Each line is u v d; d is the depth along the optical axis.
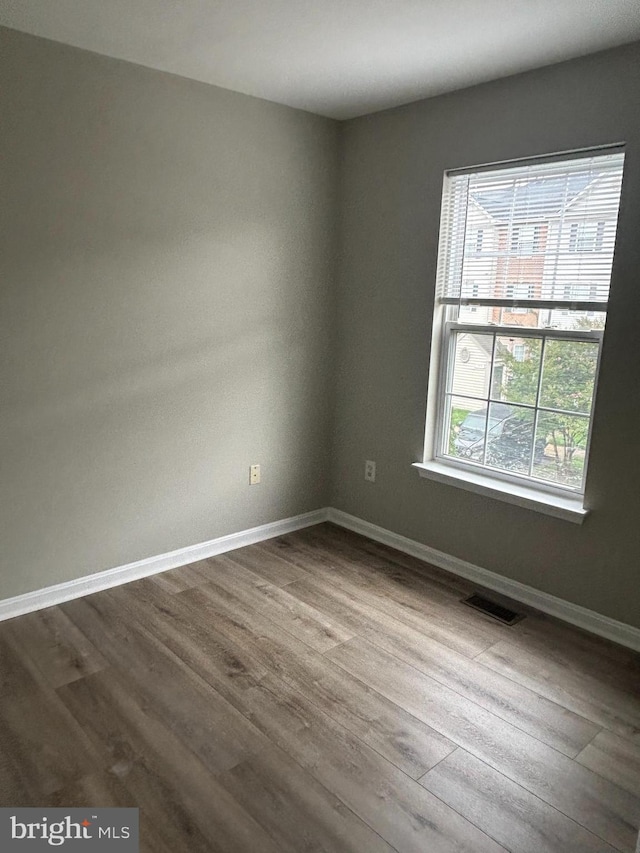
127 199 2.79
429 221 3.15
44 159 2.53
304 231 3.47
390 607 2.91
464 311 3.14
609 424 2.59
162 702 2.21
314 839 1.69
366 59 2.60
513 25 2.24
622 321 2.51
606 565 2.67
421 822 1.75
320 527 3.87
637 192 2.42
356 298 3.58
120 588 3.03
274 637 2.64
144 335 2.95
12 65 2.40
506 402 3.03
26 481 2.70
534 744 2.06
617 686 2.37
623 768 1.97
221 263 3.15
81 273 2.71
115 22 2.29
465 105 2.93
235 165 3.11
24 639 2.58
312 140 3.40
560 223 2.71
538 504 2.82
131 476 3.03
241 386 3.37
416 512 3.44
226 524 3.47
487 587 3.12
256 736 2.06
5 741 2.02
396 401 3.46
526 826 1.75
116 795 1.82
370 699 2.26
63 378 2.73
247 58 2.62
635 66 2.38
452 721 2.16
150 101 2.77
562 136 2.62
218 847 1.66
